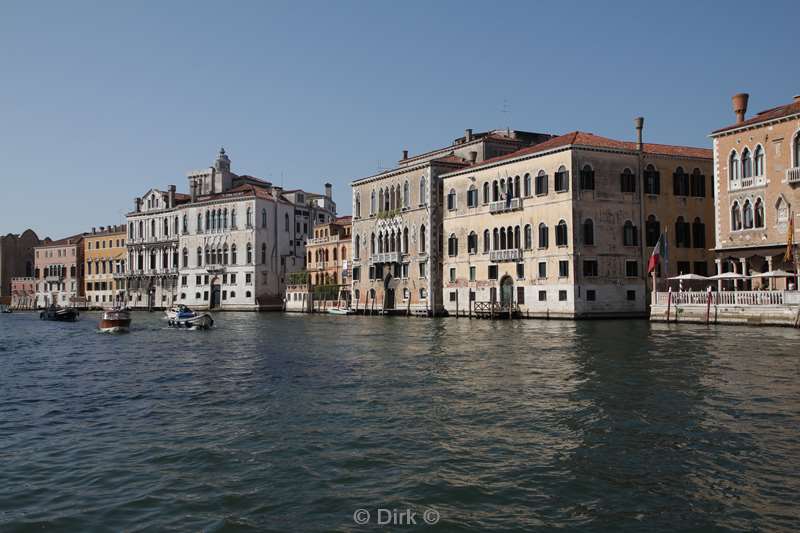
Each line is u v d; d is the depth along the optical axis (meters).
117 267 109.50
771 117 41.22
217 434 14.33
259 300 94.06
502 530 9.06
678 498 10.00
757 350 26.05
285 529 9.20
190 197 106.81
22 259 125.62
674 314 42.59
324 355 29.08
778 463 11.44
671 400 16.67
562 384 19.39
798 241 39.88
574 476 11.05
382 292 70.88
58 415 16.86
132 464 12.24
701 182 54.25
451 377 21.36
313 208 104.31
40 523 9.55
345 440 13.55
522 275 54.66
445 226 62.88
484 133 72.12
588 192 50.78
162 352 32.66
